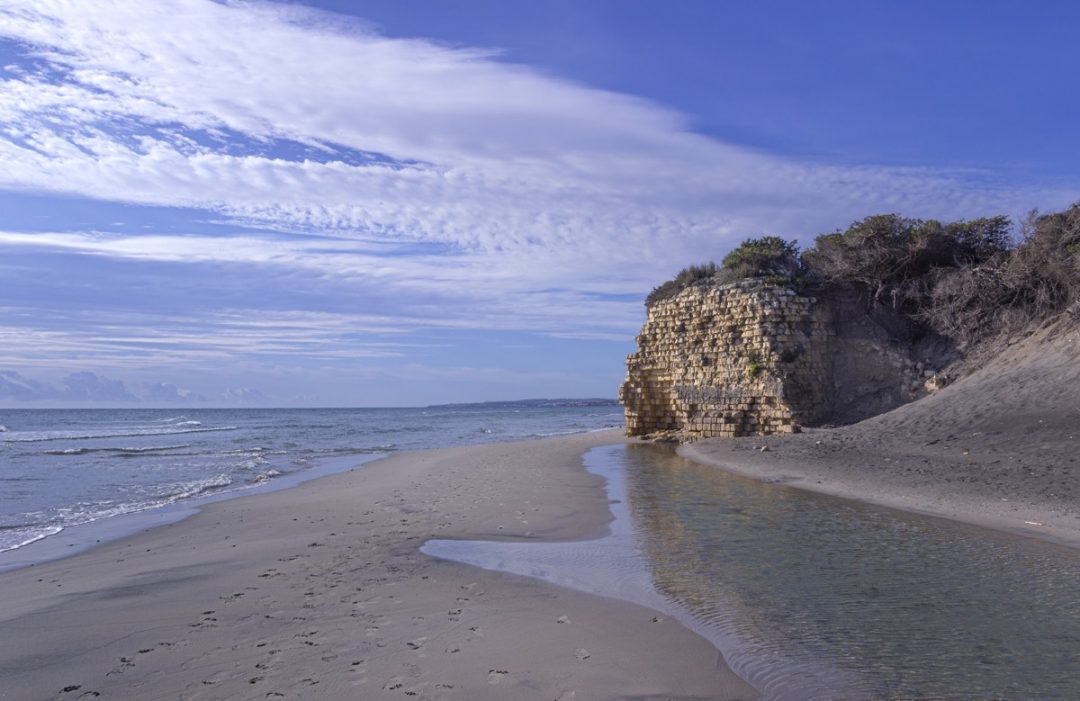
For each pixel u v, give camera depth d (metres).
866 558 10.14
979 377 23.70
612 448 30.38
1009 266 25.91
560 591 8.89
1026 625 7.31
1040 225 25.27
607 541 11.77
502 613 8.02
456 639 7.19
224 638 7.29
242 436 48.16
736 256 33.06
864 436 21.91
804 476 18.16
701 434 31.05
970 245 28.78
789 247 32.66
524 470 22.36
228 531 13.12
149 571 10.11
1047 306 24.77
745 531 12.16
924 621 7.48
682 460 24.53
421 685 6.08
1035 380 21.34
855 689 5.88
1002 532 11.70
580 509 14.91
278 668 6.48
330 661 6.62
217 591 9.01
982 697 5.67
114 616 8.05
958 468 16.53
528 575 9.69
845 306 29.56
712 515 13.73
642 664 6.52
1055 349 22.58
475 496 16.94
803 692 5.86
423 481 19.97
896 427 21.89
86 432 55.66
